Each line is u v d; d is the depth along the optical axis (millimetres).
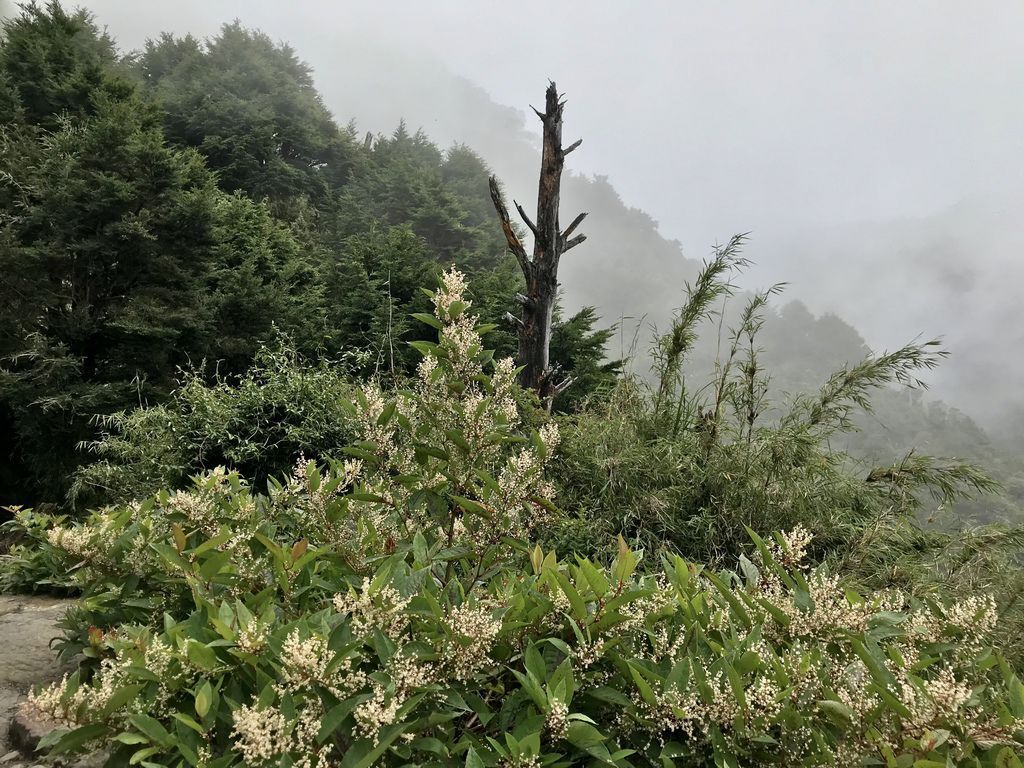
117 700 1404
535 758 1283
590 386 14641
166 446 6559
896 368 4523
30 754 2115
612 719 1604
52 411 10352
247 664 1498
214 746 1466
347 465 2275
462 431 2061
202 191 13367
